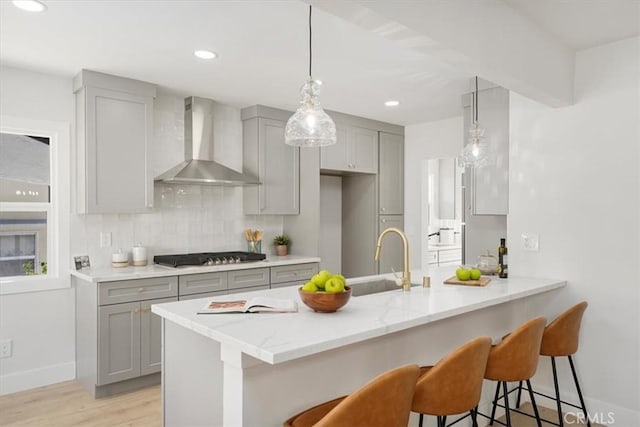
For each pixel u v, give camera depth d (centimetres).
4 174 338
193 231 422
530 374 213
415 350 226
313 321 182
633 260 268
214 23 249
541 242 308
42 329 342
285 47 285
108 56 302
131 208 352
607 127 278
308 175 458
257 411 166
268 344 150
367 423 142
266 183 437
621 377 273
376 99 412
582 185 289
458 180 670
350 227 543
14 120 327
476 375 177
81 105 340
